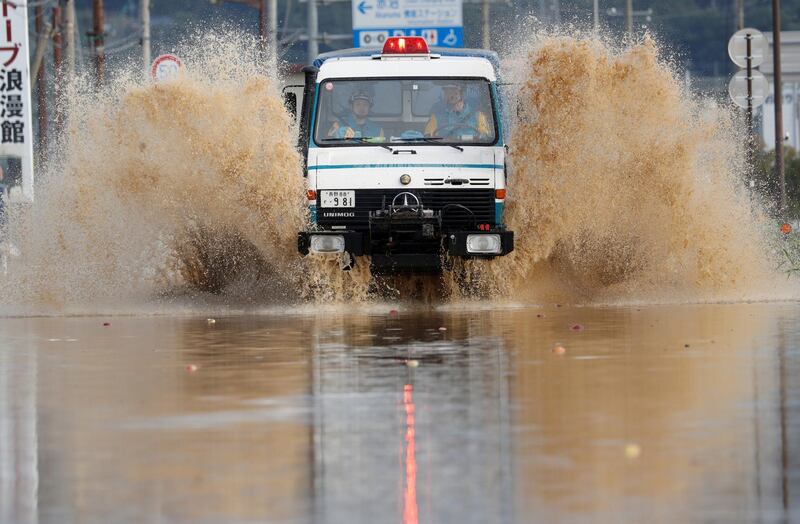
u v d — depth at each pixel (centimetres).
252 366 3114
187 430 2298
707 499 1769
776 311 4456
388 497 1809
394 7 12681
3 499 1836
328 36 13412
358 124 4962
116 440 2222
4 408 2562
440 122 4962
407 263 4862
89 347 3609
